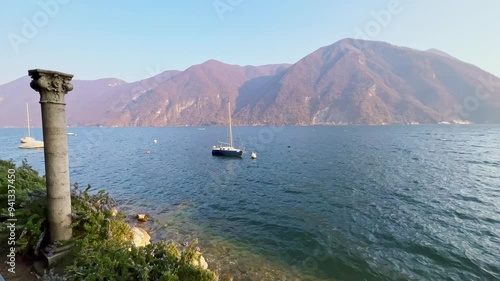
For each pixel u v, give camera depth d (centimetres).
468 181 2809
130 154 5766
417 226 1634
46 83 621
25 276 636
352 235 1515
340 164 4100
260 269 1159
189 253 988
